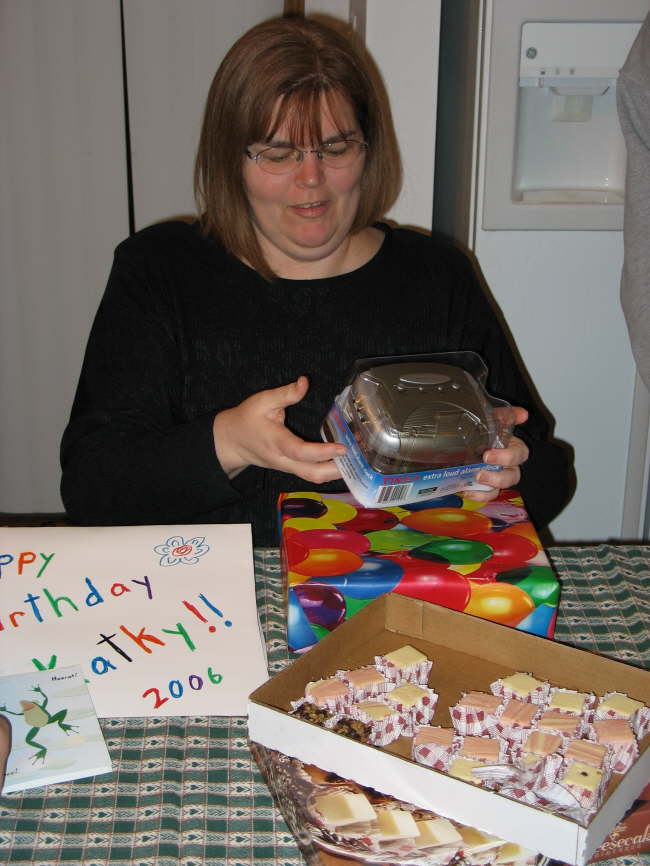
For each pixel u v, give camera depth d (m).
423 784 0.59
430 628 0.77
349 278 1.20
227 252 1.19
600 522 1.80
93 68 2.12
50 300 2.32
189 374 1.19
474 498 0.93
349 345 1.20
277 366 1.19
